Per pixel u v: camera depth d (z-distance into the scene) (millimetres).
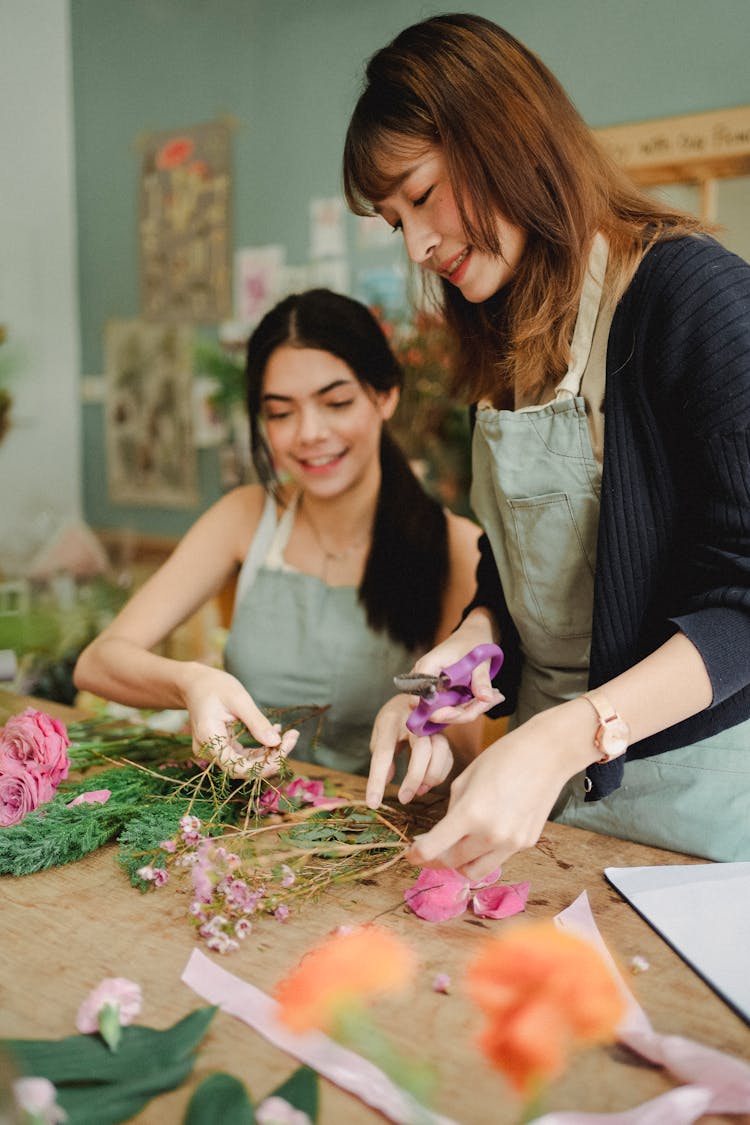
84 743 1311
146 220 3934
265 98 3527
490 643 1115
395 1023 739
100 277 4121
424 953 837
